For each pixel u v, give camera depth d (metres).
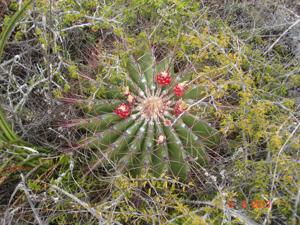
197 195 0.66
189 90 0.63
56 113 0.69
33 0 0.71
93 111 0.63
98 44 0.75
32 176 0.68
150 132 0.58
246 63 0.76
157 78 0.60
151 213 0.59
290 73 0.72
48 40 0.69
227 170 0.67
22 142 0.67
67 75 0.75
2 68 0.69
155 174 0.62
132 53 0.70
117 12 0.78
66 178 0.66
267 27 0.79
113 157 0.60
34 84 0.68
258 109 0.65
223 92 0.65
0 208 0.66
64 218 0.64
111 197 0.66
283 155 0.60
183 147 0.58
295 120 0.67
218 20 0.81
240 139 0.70
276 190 0.60
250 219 0.60
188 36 0.72
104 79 0.67
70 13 0.73
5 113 0.70
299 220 0.58
